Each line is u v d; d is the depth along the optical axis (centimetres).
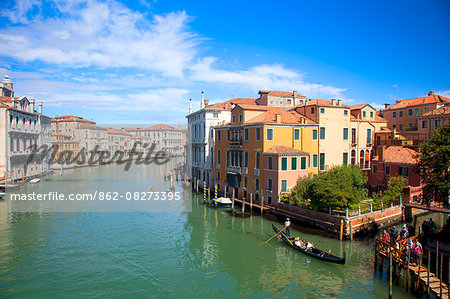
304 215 2873
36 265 2139
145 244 2555
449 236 2228
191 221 3197
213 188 4638
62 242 2575
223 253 2375
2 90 6462
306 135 3566
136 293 1812
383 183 3728
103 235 2759
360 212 2694
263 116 3662
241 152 3781
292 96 5325
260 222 3100
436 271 1670
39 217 3319
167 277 2000
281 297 1775
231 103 5181
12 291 1808
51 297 1755
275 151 3209
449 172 2241
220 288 1877
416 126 4769
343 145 3853
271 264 2183
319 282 1925
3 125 5238
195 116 5531
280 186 3169
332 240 2519
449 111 3891
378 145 3881
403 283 1870
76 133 9975
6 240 2605
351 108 4294
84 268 2106
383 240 2075
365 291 1803
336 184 2692
